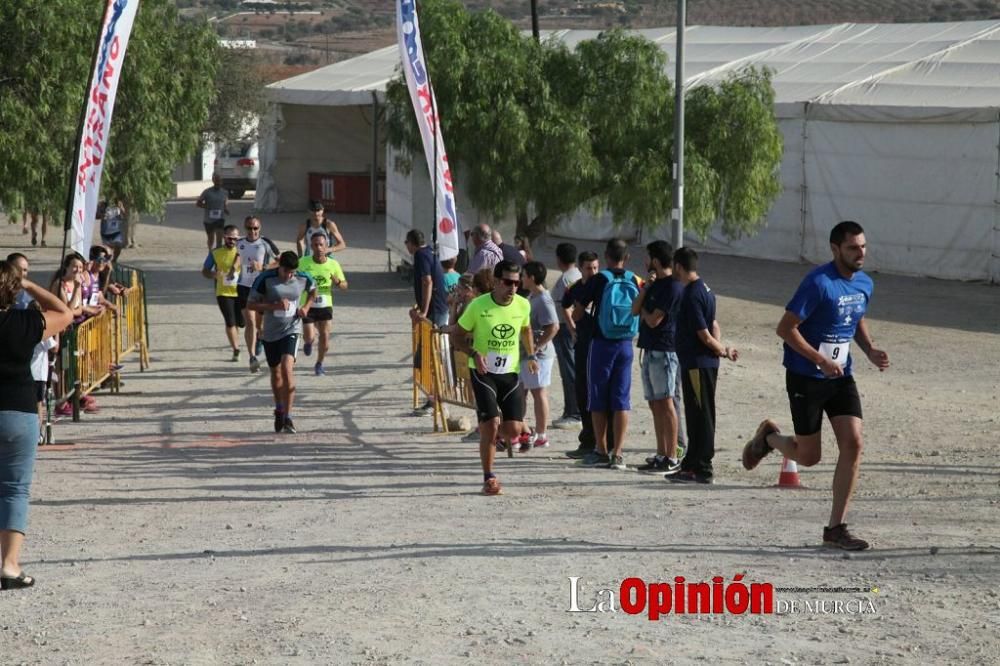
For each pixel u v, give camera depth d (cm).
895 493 1220
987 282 3569
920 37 4512
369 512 1139
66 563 932
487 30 3034
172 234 4884
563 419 1708
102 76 1492
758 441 1024
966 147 3591
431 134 1945
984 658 653
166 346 2441
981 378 2136
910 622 721
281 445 1564
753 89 2983
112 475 1360
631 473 1370
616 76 2962
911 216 3744
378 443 1582
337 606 779
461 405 1611
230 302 2255
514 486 1289
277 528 1066
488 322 1224
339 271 2123
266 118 5769
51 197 2803
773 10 12744
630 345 1395
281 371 1644
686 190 2841
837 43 4691
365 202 5853
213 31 3322
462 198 3148
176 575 883
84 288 1802
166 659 671
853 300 917
